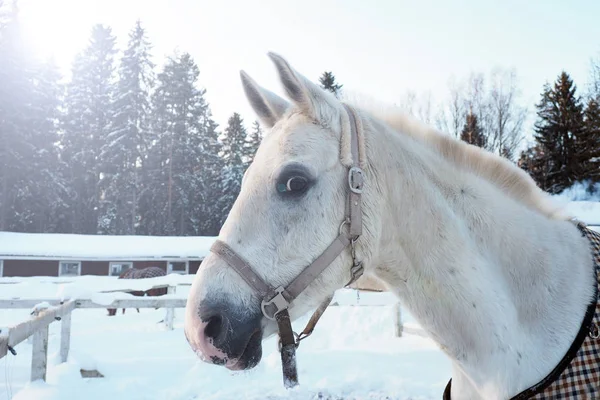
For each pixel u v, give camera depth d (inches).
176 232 1606.8
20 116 1348.4
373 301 304.0
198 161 1692.9
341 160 66.3
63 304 215.8
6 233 933.2
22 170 1343.5
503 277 66.3
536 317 64.1
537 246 67.7
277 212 64.1
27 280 500.1
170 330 318.3
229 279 62.6
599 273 64.7
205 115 1828.2
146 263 903.7
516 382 60.7
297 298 63.9
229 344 60.3
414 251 67.2
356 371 209.9
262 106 81.2
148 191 1628.9
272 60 68.6
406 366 215.6
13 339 139.2
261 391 189.3
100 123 1830.7
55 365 207.3
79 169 1695.4
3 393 177.0
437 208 67.3
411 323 301.4
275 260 63.2
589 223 629.0
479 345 62.4
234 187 1674.5
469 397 69.4
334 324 329.1
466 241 66.1
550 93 1288.1
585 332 60.7
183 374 205.8
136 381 191.8
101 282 378.9
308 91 67.4
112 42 1973.4
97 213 1689.2
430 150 74.3
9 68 1346.0
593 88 1222.3
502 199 71.6
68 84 1894.7
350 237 64.6
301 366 215.0
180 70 1734.7
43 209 1418.6
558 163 1201.4
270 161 66.2
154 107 1748.3
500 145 1112.8
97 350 251.4
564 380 59.0
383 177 68.4
